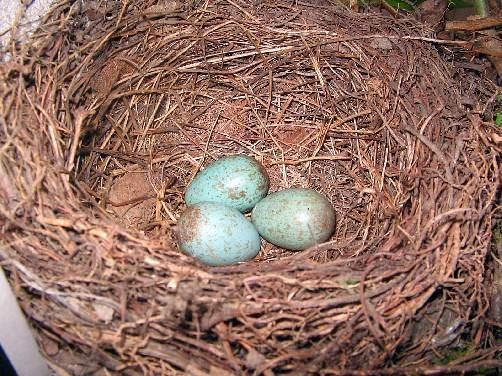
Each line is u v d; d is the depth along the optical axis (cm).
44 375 15
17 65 16
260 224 19
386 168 20
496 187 16
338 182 21
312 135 22
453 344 16
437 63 20
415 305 15
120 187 20
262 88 22
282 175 21
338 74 21
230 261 18
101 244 15
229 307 14
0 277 13
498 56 22
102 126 20
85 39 19
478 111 19
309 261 17
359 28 21
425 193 17
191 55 21
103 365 15
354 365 15
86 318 14
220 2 21
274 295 15
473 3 23
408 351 15
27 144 16
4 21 17
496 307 17
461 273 16
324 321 14
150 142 21
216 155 22
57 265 14
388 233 18
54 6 18
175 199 21
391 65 20
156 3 21
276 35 21
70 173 17
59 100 18
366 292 15
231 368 14
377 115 20
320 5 21
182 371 14
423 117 19
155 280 14
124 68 20
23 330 14
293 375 14
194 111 22
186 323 14
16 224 14
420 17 22
